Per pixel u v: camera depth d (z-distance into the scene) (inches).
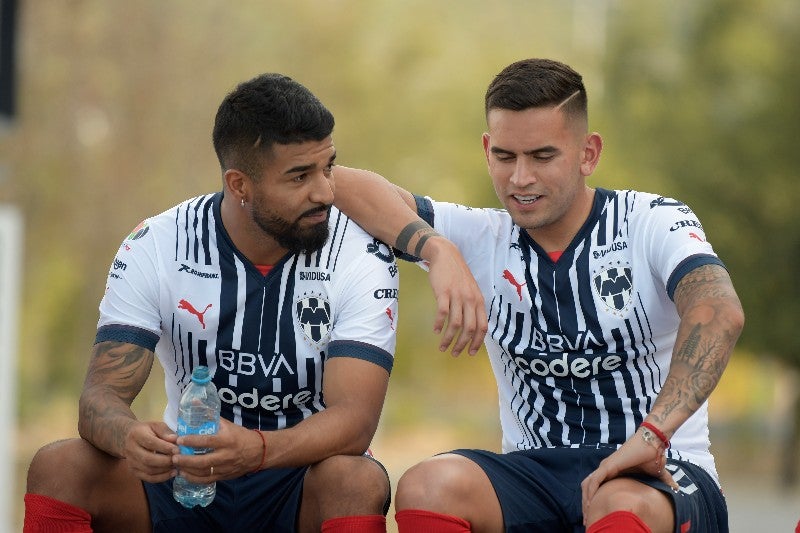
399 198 597.3
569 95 560.7
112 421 524.7
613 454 498.9
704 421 577.9
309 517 542.6
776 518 2135.8
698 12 2687.0
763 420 4559.5
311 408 579.5
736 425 4510.3
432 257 570.3
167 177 3051.2
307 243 558.3
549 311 577.3
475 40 3777.1
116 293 571.8
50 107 2994.6
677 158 2635.3
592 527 483.5
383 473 533.3
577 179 571.8
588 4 3661.4
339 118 3570.4
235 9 3152.1
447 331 553.0
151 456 506.0
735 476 3400.6
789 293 2632.9
